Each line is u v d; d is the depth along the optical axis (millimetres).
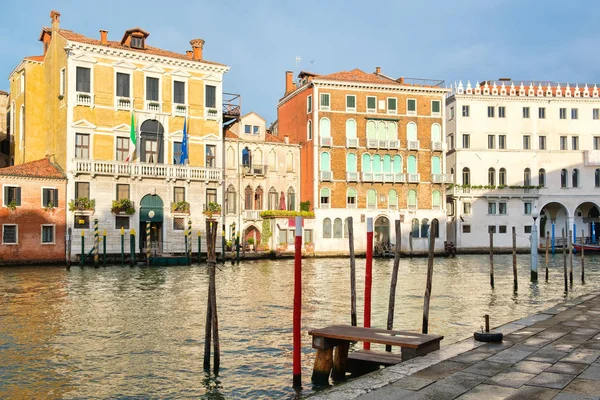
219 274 33562
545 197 59031
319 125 51188
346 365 11648
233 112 47625
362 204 52094
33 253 37156
